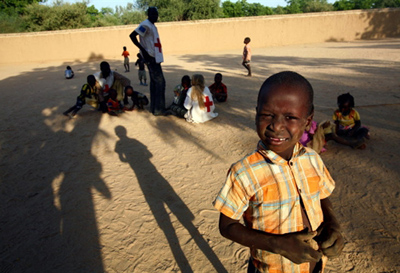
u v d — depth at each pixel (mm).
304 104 1030
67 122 6762
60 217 3223
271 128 1043
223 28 26203
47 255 2678
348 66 12055
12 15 37719
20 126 6680
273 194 1143
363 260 2369
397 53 15461
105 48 25734
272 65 14094
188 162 4359
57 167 4488
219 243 2684
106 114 7203
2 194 3787
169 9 33625
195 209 3203
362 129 4551
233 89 9180
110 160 4609
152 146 5070
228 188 1199
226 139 5148
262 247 1109
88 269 2484
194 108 6086
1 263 2611
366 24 27094
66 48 25500
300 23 26781
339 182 3523
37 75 16969
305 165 1214
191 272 2385
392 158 3977
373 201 3098
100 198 3543
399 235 2604
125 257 2590
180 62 18219
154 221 3047
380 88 7867
